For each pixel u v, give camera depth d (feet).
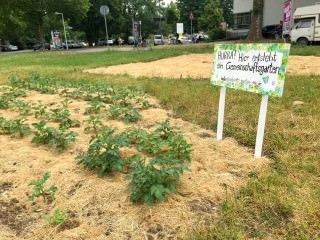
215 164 11.72
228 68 12.95
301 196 9.30
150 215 8.86
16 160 12.74
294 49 48.24
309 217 8.48
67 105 20.99
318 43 64.49
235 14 117.50
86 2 144.66
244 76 12.21
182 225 8.50
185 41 143.13
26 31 204.44
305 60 37.76
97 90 23.21
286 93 20.85
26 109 19.36
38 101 22.86
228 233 7.96
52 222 8.84
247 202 9.35
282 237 7.92
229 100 19.74
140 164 9.99
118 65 44.52
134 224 8.64
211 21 174.29
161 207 9.16
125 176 10.70
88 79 31.65
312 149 12.36
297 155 12.00
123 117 17.94
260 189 9.82
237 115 16.94
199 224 8.50
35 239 8.31
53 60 61.62
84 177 11.11
